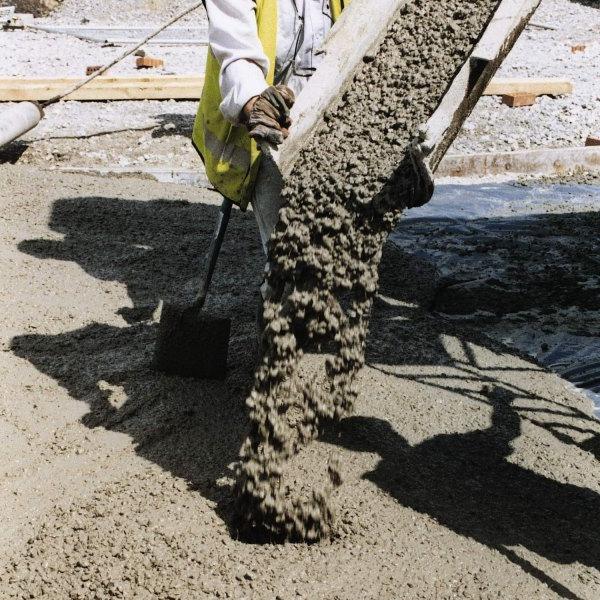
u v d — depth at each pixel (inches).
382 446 149.9
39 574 114.0
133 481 134.6
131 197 282.0
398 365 184.1
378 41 138.8
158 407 156.1
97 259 227.5
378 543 124.6
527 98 419.2
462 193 331.6
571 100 434.3
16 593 111.3
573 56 555.8
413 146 113.6
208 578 114.4
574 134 393.4
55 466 138.3
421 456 149.0
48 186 282.0
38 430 147.6
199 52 522.6
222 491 134.1
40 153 320.5
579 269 253.1
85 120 356.5
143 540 120.0
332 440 149.6
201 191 299.4
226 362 169.0
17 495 130.6
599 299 231.9
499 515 134.7
